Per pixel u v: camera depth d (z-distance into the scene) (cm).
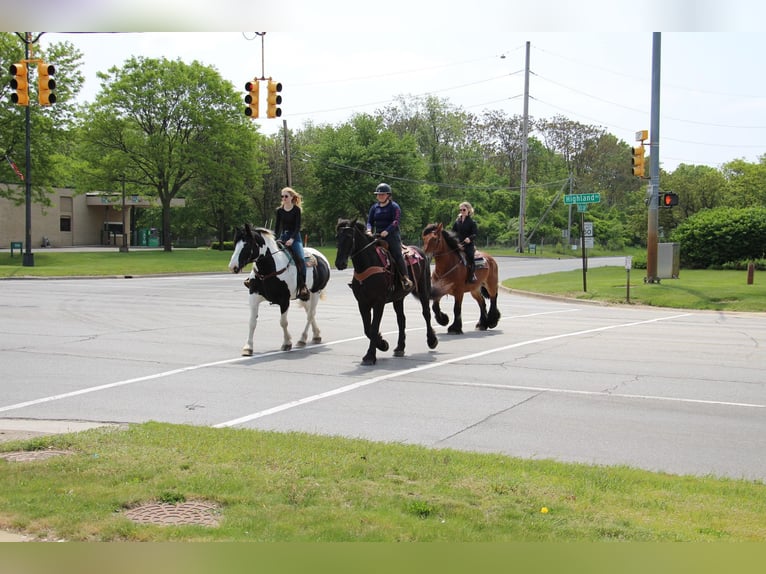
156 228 9169
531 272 4672
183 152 6025
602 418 888
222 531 489
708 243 3931
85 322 1788
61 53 4831
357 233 1229
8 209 7138
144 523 503
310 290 1445
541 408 937
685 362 1295
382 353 1377
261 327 1745
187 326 1744
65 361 1249
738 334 1705
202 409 918
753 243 3866
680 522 521
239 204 7338
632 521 519
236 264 1286
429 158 9806
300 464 636
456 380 1117
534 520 515
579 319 2050
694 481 625
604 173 11962
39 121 4709
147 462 636
